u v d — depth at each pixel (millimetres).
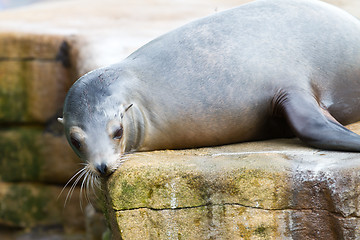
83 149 19562
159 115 20750
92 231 33500
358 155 17766
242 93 20953
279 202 17578
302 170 17391
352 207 16953
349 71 21906
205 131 21031
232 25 22078
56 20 49344
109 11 52250
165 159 19234
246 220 17844
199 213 18141
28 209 40688
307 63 21359
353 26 22516
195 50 21547
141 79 20969
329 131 18828
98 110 19672
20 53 40844
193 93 20953
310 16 22234
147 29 43688
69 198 39438
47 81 40500
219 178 17906
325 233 17391
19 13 55188
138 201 18406
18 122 41344
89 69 34094
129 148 20500
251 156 18656
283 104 20438
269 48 21438
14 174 40906
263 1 23031
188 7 52094
